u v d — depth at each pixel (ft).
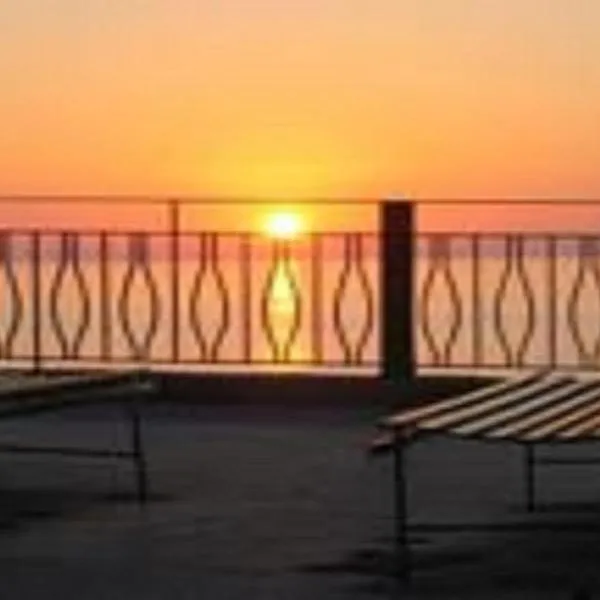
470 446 38.09
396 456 25.88
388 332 45.01
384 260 45.32
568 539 28.58
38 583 25.59
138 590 25.17
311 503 31.73
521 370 44.50
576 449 37.81
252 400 45.09
